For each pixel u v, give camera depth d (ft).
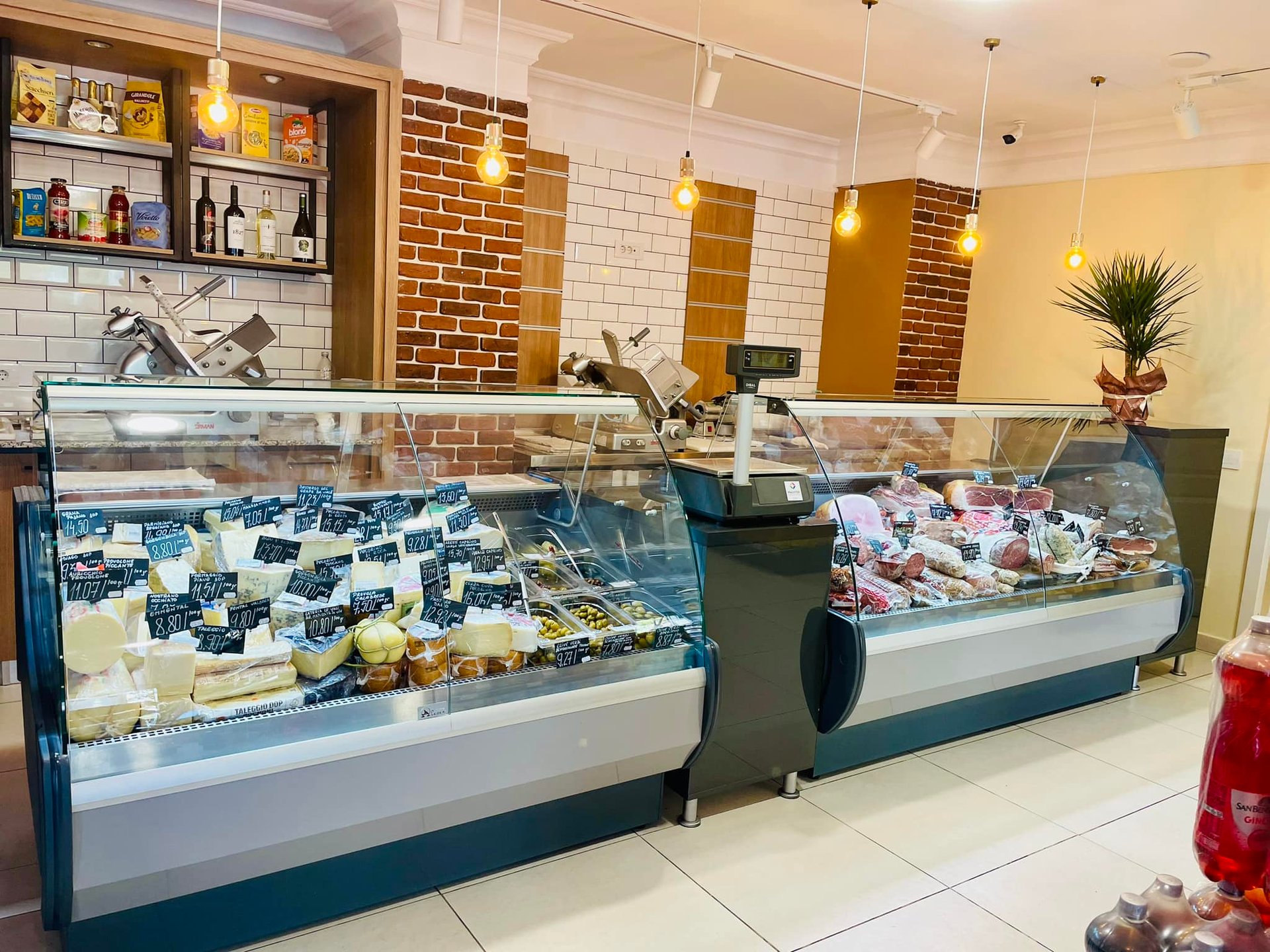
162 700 6.04
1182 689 13.83
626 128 18.08
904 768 10.58
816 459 10.04
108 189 13.30
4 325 12.91
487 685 7.23
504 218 14.85
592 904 7.63
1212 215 15.88
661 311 19.30
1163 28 11.89
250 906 6.78
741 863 8.38
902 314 19.34
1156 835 9.29
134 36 11.72
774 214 20.40
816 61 14.61
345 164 14.51
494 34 13.94
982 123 15.89
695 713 8.34
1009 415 12.37
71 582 5.88
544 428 8.41
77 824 5.52
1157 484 13.29
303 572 6.91
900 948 7.31
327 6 13.47
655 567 8.70
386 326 13.98
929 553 10.56
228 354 12.89
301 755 6.28
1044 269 18.69
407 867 7.50
